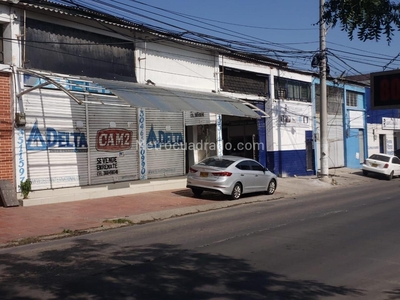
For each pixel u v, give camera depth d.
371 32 5.03
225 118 25.72
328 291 6.21
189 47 20.42
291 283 6.56
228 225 11.45
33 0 14.34
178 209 14.32
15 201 13.60
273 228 10.92
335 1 5.10
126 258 7.96
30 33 14.59
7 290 6.16
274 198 17.91
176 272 7.06
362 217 12.62
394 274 7.06
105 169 16.75
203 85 21.16
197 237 9.89
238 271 7.15
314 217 12.66
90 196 15.73
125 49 17.75
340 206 15.09
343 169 31.30
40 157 14.61
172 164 19.58
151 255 8.17
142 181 17.98
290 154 26.70
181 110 16.58
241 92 23.53
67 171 15.45
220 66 22.17
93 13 16.09
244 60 23.52
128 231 10.97
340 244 9.13
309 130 28.52
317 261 7.81
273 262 7.72
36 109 14.51
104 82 15.80
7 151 13.84
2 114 13.72
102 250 8.68
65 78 14.62
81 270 7.17
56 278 6.72
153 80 18.83
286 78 26.52
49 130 14.88
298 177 26.16
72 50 15.80
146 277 6.77
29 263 7.70
